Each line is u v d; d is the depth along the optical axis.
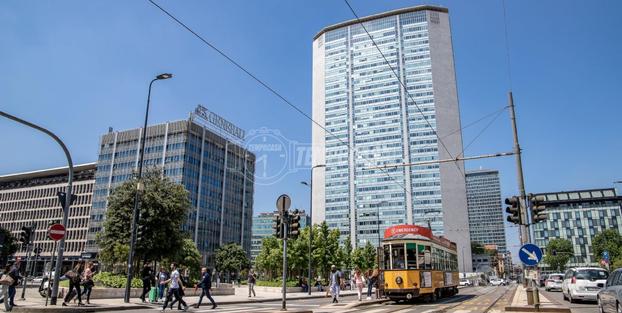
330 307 20.25
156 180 33.78
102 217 111.00
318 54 153.00
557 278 41.84
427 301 24.27
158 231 31.52
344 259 59.50
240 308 19.44
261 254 51.88
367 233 132.38
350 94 142.88
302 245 48.25
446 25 138.12
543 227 146.00
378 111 137.38
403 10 140.75
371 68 141.12
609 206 138.50
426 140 130.25
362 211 134.12
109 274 28.38
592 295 21.23
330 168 141.62
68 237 120.81
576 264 138.50
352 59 145.00
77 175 131.12
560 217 144.12
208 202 111.44
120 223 31.56
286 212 17.44
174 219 33.19
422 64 134.88
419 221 126.88
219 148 118.56
